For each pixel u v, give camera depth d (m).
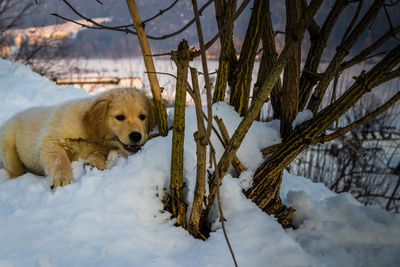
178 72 1.69
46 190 2.33
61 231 1.73
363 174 6.11
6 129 3.12
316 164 6.33
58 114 2.91
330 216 2.12
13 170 3.11
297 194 2.25
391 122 5.92
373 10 1.83
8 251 1.58
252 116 1.62
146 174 2.04
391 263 1.83
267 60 2.33
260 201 2.02
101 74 9.02
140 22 1.94
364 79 1.68
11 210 1.99
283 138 2.19
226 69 2.32
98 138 2.88
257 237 1.77
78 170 2.63
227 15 2.15
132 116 2.91
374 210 2.11
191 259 1.64
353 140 5.77
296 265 1.64
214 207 2.03
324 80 2.03
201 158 1.65
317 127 1.80
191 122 2.29
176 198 1.92
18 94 6.44
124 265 1.52
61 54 11.12
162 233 1.82
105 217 1.84
